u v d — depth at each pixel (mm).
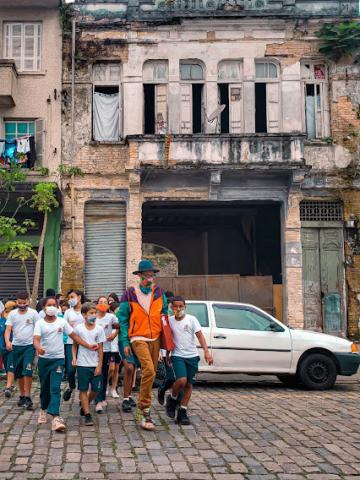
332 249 20703
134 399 10812
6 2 20812
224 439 7746
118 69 21266
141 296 8547
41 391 8586
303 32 21156
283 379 14016
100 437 7816
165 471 6332
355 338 20328
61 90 20922
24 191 19672
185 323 8719
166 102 21047
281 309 20422
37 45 21141
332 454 7070
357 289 20531
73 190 20406
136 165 19672
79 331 8766
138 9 21125
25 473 6254
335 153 20859
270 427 8484
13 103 20406
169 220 24078
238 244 25250
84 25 21062
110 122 21109
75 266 20219
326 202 20828
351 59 21188
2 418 9062
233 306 13055
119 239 20484
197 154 19594
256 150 19578
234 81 21141
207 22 21000
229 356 12633
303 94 21234
